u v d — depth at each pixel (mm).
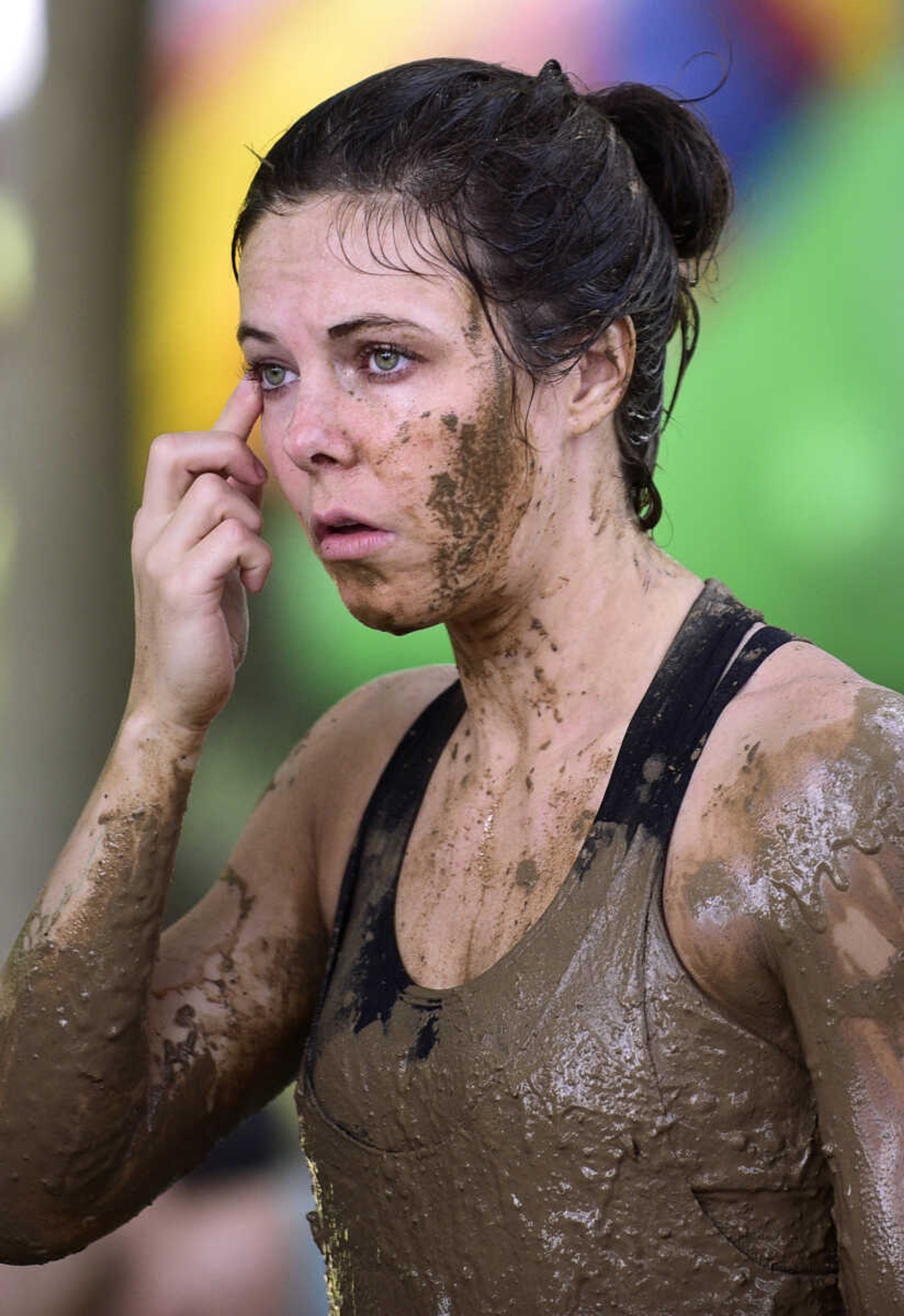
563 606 4023
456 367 3768
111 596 12531
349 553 3867
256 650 14188
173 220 12727
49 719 12289
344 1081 3939
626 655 4012
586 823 3867
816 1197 3578
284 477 4043
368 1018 3973
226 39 12773
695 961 3537
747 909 3479
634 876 3635
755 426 13672
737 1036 3533
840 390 13578
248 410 4391
